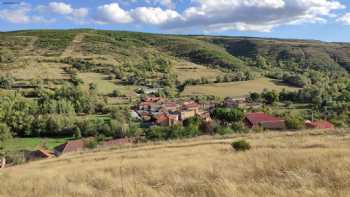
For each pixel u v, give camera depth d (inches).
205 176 378.9
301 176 317.4
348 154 435.8
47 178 511.8
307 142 735.7
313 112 2783.0
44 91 4175.7
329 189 266.4
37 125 2827.3
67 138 2726.4
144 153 903.7
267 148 682.8
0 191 416.2
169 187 331.0
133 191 323.9
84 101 3786.9
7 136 2608.3
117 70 6378.0
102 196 331.9
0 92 3902.6
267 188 281.3
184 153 788.6
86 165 722.2
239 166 412.8
